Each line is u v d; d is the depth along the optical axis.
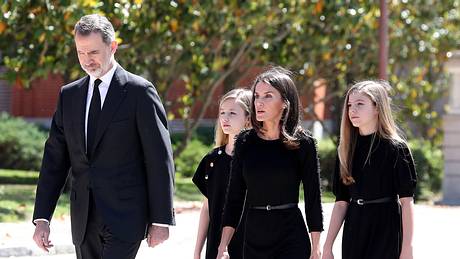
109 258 14.34
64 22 35.69
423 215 37.41
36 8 35.91
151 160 14.63
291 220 15.30
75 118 14.87
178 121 72.44
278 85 15.32
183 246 29.44
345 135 16.03
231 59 48.59
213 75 44.66
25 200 39.56
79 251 15.08
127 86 14.79
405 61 55.53
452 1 54.72
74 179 14.98
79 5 35.28
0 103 85.06
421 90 56.66
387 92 16.19
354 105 15.73
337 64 53.78
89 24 14.38
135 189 14.66
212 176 17.92
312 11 45.53
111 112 14.64
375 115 15.79
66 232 30.64
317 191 15.37
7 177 52.25
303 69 51.91
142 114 14.66
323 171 55.41
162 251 28.52
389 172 15.58
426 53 54.59
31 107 84.06
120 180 14.59
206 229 18.31
